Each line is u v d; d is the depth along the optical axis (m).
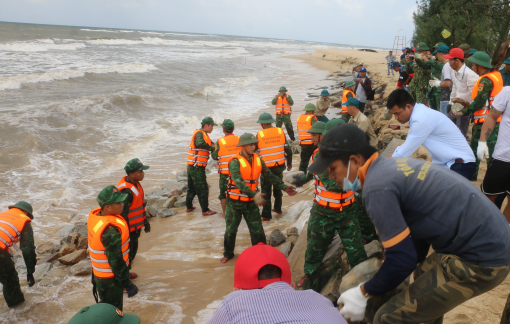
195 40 93.56
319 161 1.96
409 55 10.64
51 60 29.12
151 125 14.34
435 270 1.91
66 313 4.49
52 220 7.31
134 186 4.94
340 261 3.87
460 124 6.08
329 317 1.34
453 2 16.56
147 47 55.03
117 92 18.14
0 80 18.66
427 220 1.81
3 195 8.00
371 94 11.84
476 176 5.38
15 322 4.34
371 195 1.83
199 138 7.06
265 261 1.64
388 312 2.02
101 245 3.65
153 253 5.94
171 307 4.39
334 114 16.09
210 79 27.12
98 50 42.16
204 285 4.88
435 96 8.63
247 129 14.01
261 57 54.94
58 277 5.38
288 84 27.11
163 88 21.28
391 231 1.75
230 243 5.42
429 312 1.92
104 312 2.40
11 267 4.53
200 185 7.30
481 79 4.64
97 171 9.78
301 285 3.81
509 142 3.61
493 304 2.99
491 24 12.38
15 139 11.06
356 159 1.89
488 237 1.72
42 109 14.05
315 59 53.47
